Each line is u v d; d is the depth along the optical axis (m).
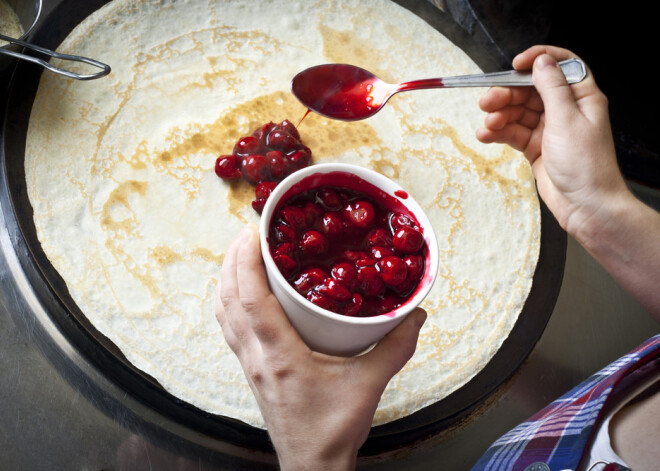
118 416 0.52
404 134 0.64
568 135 0.51
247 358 0.46
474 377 0.57
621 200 0.50
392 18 0.68
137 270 0.55
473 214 0.63
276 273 0.41
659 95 0.77
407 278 0.43
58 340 0.53
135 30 0.62
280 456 0.46
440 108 0.66
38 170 0.55
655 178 0.73
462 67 0.68
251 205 0.59
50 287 0.52
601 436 0.43
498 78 0.55
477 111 0.67
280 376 0.44
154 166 0.58
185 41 0.63
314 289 0.42
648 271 0.50
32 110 0.57
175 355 0.53
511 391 0.59
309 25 0.66
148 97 0.60
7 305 0.53
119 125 0.59
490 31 0.72
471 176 0.64
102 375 0.52
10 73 0.58
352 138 0.63
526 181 0.65
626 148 0.74
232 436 0.52
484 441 0.57
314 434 0.44
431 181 0.63
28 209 0.54
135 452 0.51
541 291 0.61
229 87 0.63
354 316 0.42
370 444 0.54
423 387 0.56
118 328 0.53
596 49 0.77
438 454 0.55
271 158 0.59
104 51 0.60
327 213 0.45
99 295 0.53
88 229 0.55
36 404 0.51
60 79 0.58
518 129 0.59
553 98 0.52
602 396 0.44
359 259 0.44
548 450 0.45
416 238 0.44
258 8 0.65
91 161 0.57
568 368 0.61
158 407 0.52
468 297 0.60
